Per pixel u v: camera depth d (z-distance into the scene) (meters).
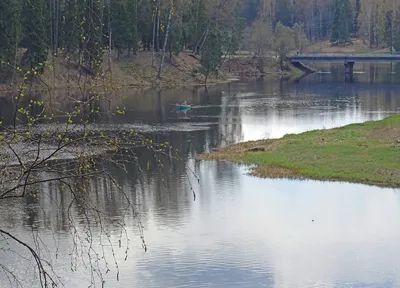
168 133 55.62
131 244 27.62
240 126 60.09
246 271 25.23
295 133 55.38
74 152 13.22
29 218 30.12
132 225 29.98
